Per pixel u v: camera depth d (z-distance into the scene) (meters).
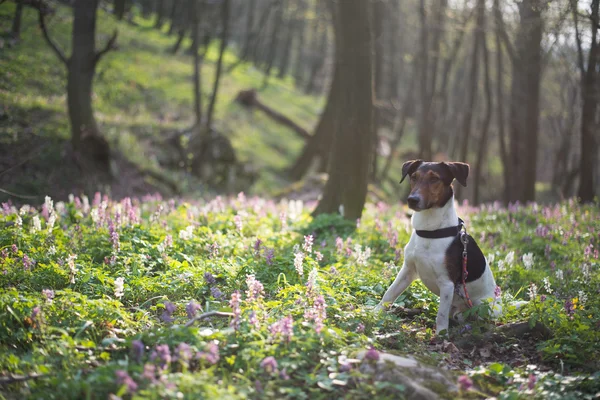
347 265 7.79
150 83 32.84
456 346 5.73
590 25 11.62
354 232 10.70
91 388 4.02
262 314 5.37
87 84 18.25
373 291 6.88
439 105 38.22
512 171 19.77
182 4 46.66
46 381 4.24
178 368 4.48
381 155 35.84
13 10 25.72
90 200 16.64
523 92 19.25
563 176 28.94
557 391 4.76
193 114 30.67
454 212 6.09
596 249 10.05
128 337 4.93
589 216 12.30
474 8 22.59
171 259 7.59
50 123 20.45
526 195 19.14
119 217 8.61
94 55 18.33
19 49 26.16
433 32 27.09
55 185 16.84
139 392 3.77
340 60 12.20
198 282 6.74
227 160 24.25
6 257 6.76
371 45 12.13
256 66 58.28
